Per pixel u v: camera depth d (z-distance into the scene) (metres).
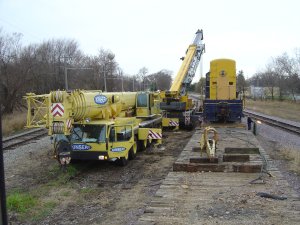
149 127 21.41
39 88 57.25
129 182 13.23
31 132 27.11
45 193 11.99
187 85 30.75
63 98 13.14
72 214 10.04
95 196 11.63
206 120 25.73
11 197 10.83
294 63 89.06
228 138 19.17
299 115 41.72
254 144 17.11
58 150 14.73
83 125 14.75
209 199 9.48
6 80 43.66
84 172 14.84
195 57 32.09
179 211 8.60
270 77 88.69
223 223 7.77
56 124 13.26
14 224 9.32
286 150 17.31
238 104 25.14
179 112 27.77
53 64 69.81
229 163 13.02
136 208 10.28
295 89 76.19
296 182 12.15
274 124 30.02
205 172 12.44
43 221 9.53
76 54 80.81
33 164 16.31
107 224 9.09
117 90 90.19
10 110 44.03
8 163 16.55
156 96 24.58
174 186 10.77
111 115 16.47
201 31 33.41
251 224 7.67
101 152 14.59
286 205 8.89
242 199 9.41
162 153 18.58
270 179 11.40
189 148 16.58
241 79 69.12
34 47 69.50
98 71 76.69
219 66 26.33
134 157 17.22
